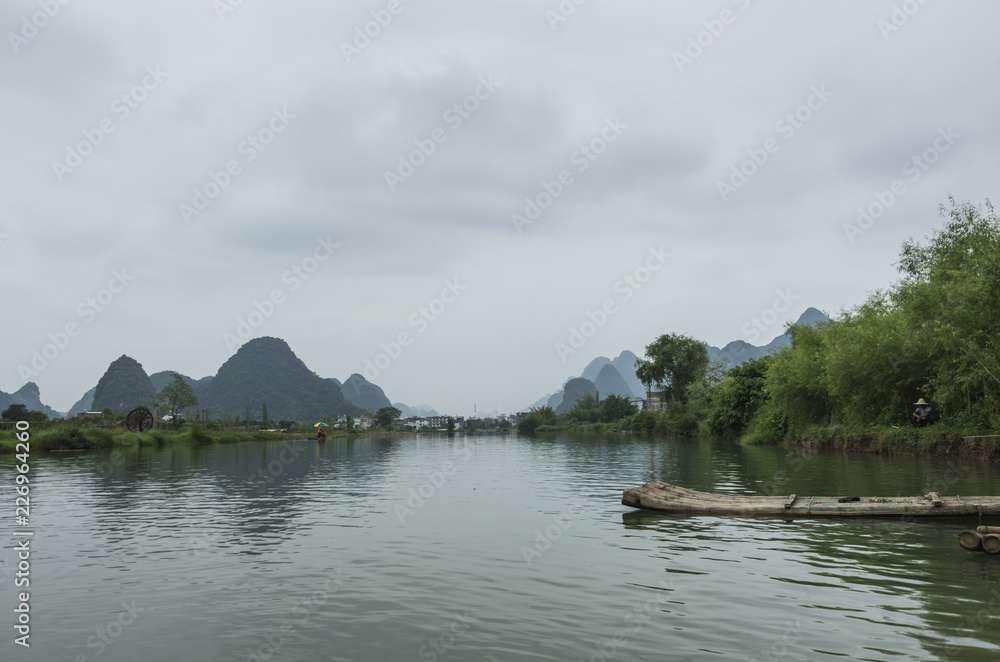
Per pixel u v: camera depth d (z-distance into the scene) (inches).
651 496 690.8
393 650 296.4
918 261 1300.4
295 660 286.2
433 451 2276.1
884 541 509.4
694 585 394.0
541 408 6013.8
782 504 650.2
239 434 3211.1
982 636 298.0
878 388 1401.3
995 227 1111.0
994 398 1091.3
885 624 317.1
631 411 5201.8
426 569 447.8
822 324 1823.3
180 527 631.2
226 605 371.2
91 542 558.3
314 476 1202.6
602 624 326.3
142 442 2488.9
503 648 295.7
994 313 1074.7
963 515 584.7
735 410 2409.0
